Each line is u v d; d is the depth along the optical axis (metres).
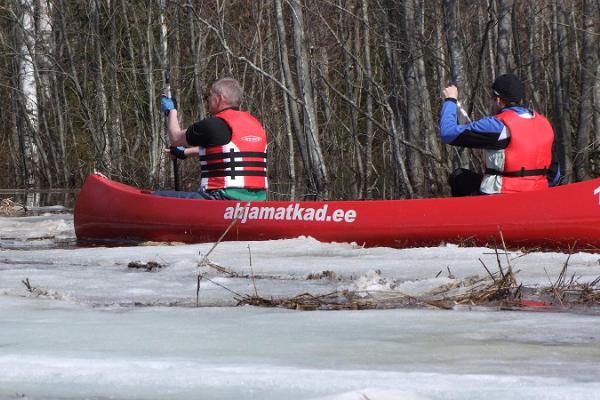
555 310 11.30
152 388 6.71
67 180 76.62
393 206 21.64
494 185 20.92
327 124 70.19
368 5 62.34
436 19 45.00
